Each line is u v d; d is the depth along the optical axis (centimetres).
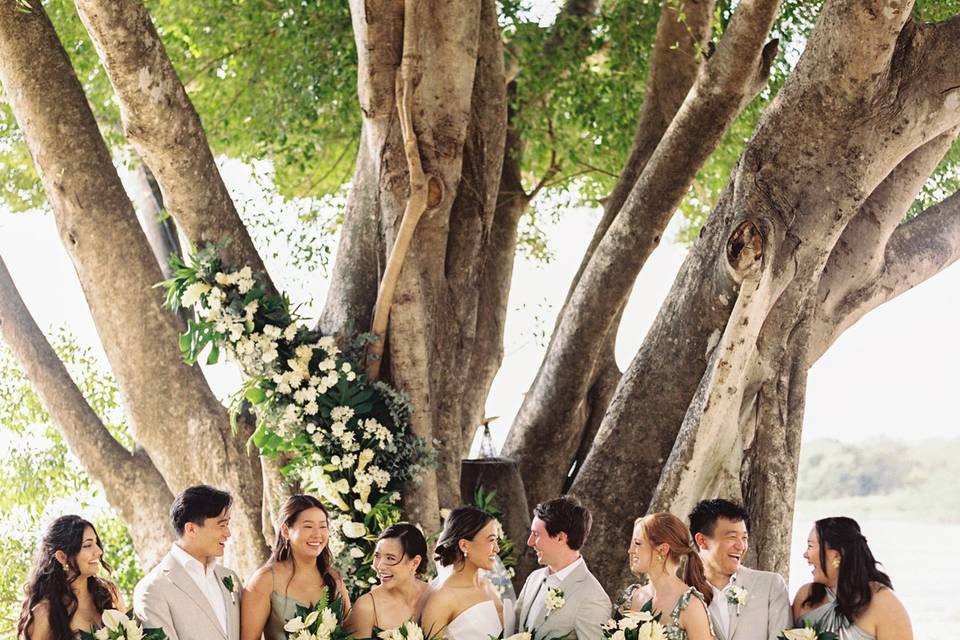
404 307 682
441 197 723
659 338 702
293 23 1008
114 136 1030
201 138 675
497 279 897
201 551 496
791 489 676
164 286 727
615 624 471
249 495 716
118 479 778
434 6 723
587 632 496
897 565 1684
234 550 724
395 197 716
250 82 1048
